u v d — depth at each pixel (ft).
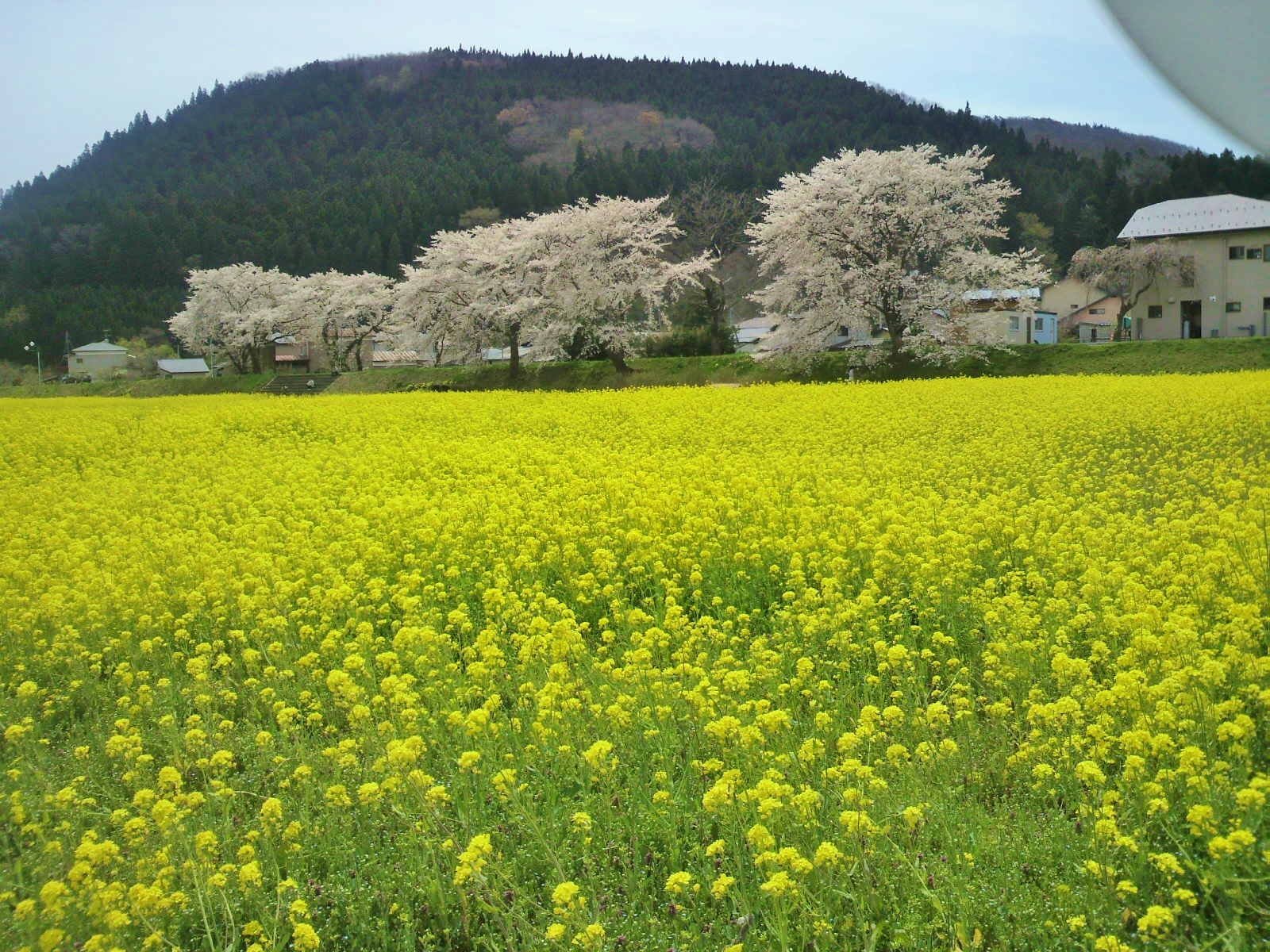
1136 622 19.44
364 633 23.13
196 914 13.55
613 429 65.77
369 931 12.92
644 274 164.66
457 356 186.80
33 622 25.88
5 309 364.58
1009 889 12.20
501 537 32.81
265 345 241.55
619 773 16.21
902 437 57.31
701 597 26.55
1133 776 13.41
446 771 16.57
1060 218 326.03
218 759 16.88
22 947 12.08
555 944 11.72
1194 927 11.47
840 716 17.66
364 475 50.39
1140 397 70.23
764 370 151.84
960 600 23.35
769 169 390.83
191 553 32.94
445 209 411.34
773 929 11.55
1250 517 26.99
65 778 17.66
